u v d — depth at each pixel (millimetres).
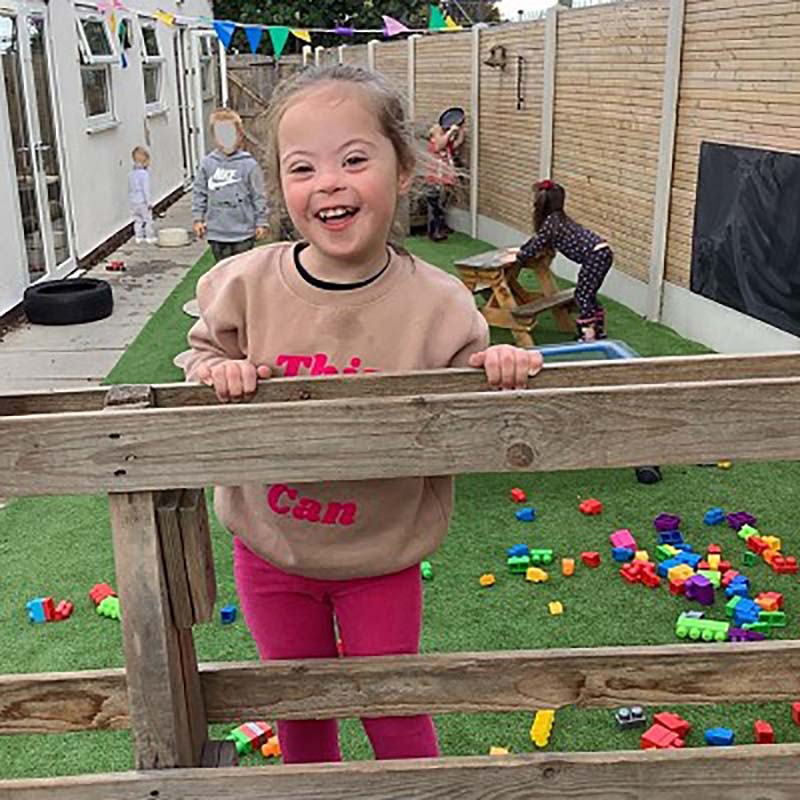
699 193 7691
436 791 1967
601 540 4570
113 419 1746
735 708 3268
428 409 1755
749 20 6898
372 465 1779
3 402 2143
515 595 4066
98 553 4566
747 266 7098
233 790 1936
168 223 15781
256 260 2215
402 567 2215
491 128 12695
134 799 1933
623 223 9117
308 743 2367
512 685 2064
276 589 2262
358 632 2244
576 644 3707
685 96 7859
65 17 11109
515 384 2062
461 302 2209
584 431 1772
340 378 2041
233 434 1758
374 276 2152
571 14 9992
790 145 6551
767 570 4246
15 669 3629
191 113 21062
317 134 2023
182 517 1820
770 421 1775
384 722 2219
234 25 17031
